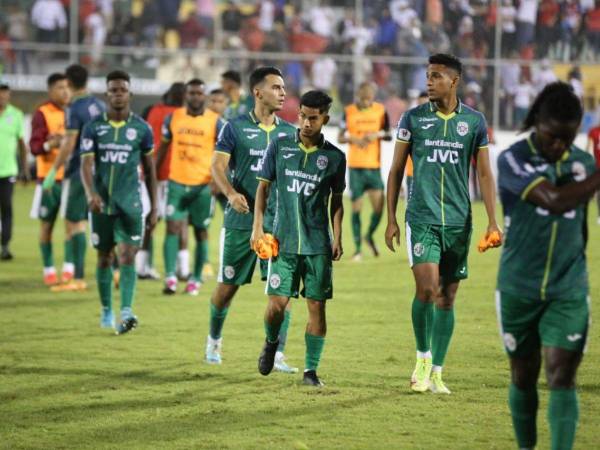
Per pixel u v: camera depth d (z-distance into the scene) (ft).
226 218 49.16
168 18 162.30
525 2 162.71
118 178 59.36
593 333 58.18
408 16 162.61
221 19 163.53
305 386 45.34
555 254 30.66
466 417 39.96
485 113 161.89
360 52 163.32
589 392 44.01
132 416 40.14
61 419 39.68
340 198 44.75
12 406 41.78
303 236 43.80
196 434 37.45
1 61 158.10
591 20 164.25
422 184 43.78
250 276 49.55
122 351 53.67
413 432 37.78
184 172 72.84
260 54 161.17
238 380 46.65
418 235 43.62
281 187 44.01
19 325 61.67
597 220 126.72
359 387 45.21
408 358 51.62
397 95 162.30
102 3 160.56
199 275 74.64
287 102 160.76
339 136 95.09
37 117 77.61
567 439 30.17
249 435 37.32
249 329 60.23
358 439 36.81
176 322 62.59
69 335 58.44
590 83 163.84
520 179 30.37
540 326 31.17
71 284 76.38
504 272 31.55
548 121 29.96
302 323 62.39
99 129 59.31
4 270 87.15
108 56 160.56
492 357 51.62
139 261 81.76
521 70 161.99
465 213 43.96
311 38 163.84
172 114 73.56
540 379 46.03
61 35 159.43
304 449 35.35
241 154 49.26
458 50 163.53
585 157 30.81
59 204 77.61
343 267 89.56
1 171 92.79
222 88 86.07
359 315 65.05
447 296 44.55
